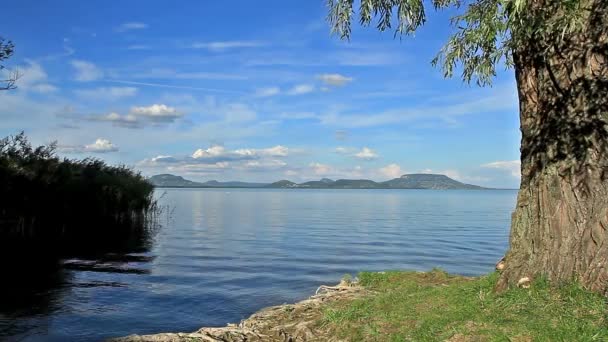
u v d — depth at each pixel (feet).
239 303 43.86
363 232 119.14
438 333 19.75
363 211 229.45
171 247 87.76
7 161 85.71
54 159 98.89
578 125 21.31
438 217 183.01
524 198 23.52
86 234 107.65
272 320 27.91
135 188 134.82
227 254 78.18
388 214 203.62
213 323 37.42
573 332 17.49
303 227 135.13
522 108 23.97
